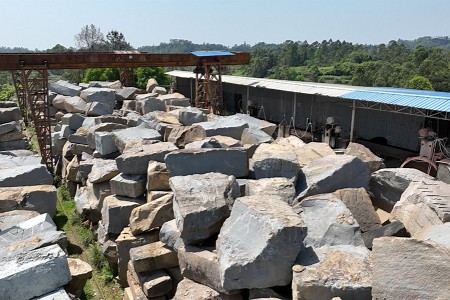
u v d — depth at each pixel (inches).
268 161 379.9
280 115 977.5
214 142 443.2
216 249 285.1
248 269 247.4
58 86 951.6
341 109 820.6
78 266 340.8
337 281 229.3
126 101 845.8
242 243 262.2
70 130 713.6
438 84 2338.8
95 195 494.9
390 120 724.7
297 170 375.6
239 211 281.1
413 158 546.9
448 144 594.6
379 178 375.6
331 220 286.5
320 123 859.4
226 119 587.2
